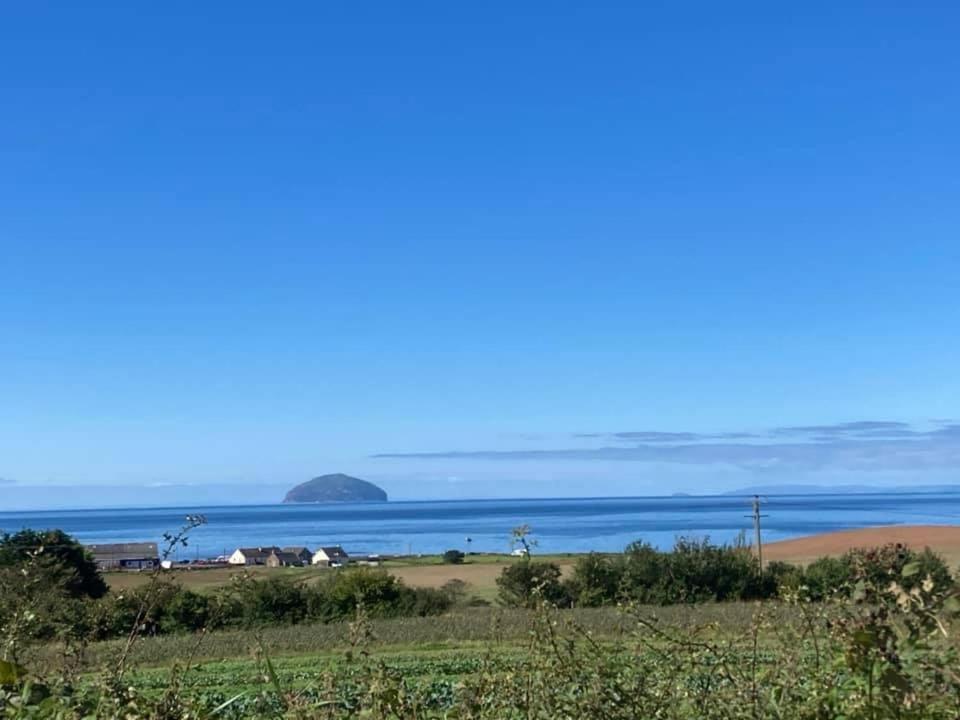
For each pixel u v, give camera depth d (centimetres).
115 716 408
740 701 399
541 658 427
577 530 16425
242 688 1373
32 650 482
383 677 424
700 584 3362
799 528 16262
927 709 356
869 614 343
